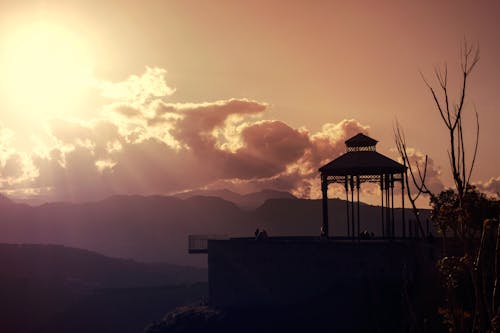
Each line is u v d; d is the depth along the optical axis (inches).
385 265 2743.6
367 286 2691.9
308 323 2723.9
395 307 2432.3
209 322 3053.6
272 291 3075.8
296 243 3031.5
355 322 2534.5
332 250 2928.2
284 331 2768.2
